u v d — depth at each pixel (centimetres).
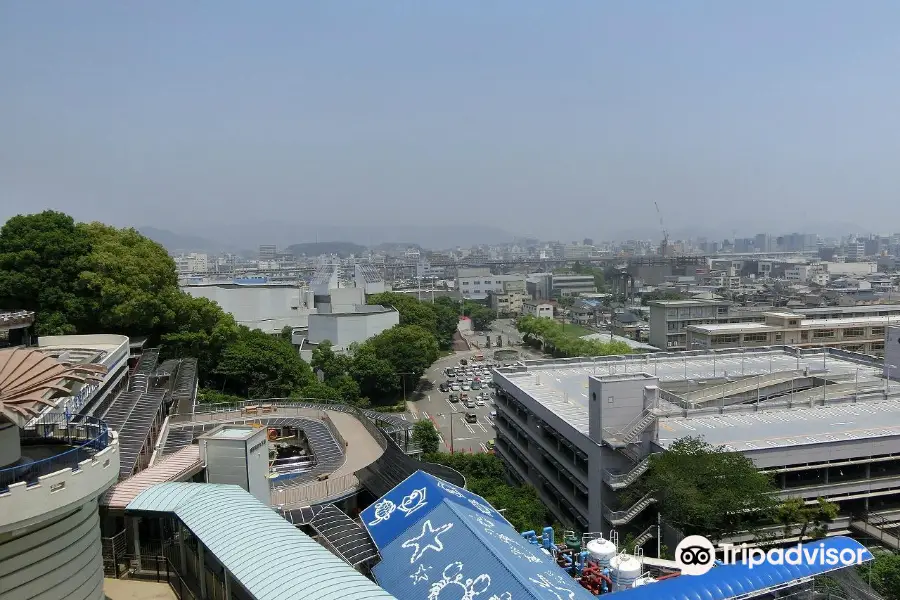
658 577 3972
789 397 7150
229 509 2795
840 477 5881
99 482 2458
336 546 3319
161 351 7769
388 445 4772
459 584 2909
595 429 5744
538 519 5872
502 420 8875
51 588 2353
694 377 8362
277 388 8656
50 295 6975
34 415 2269
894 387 7569
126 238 7981
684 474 4919
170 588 3022
